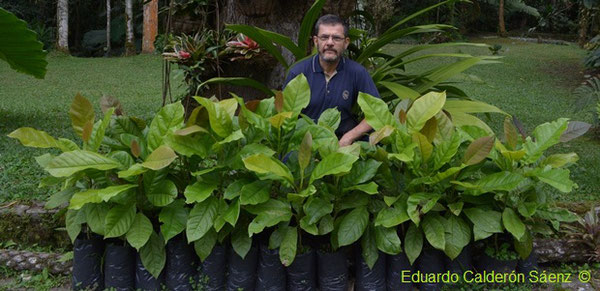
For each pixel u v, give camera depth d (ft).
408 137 8.54
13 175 13.62
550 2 71.46
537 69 40.98
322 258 8.79
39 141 8.65
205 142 8.83
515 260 9.21
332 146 8.59
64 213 10.37
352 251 9.66
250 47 13.53
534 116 24.80
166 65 13.83
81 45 67.21
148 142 8.82
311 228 8.34
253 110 9.24
